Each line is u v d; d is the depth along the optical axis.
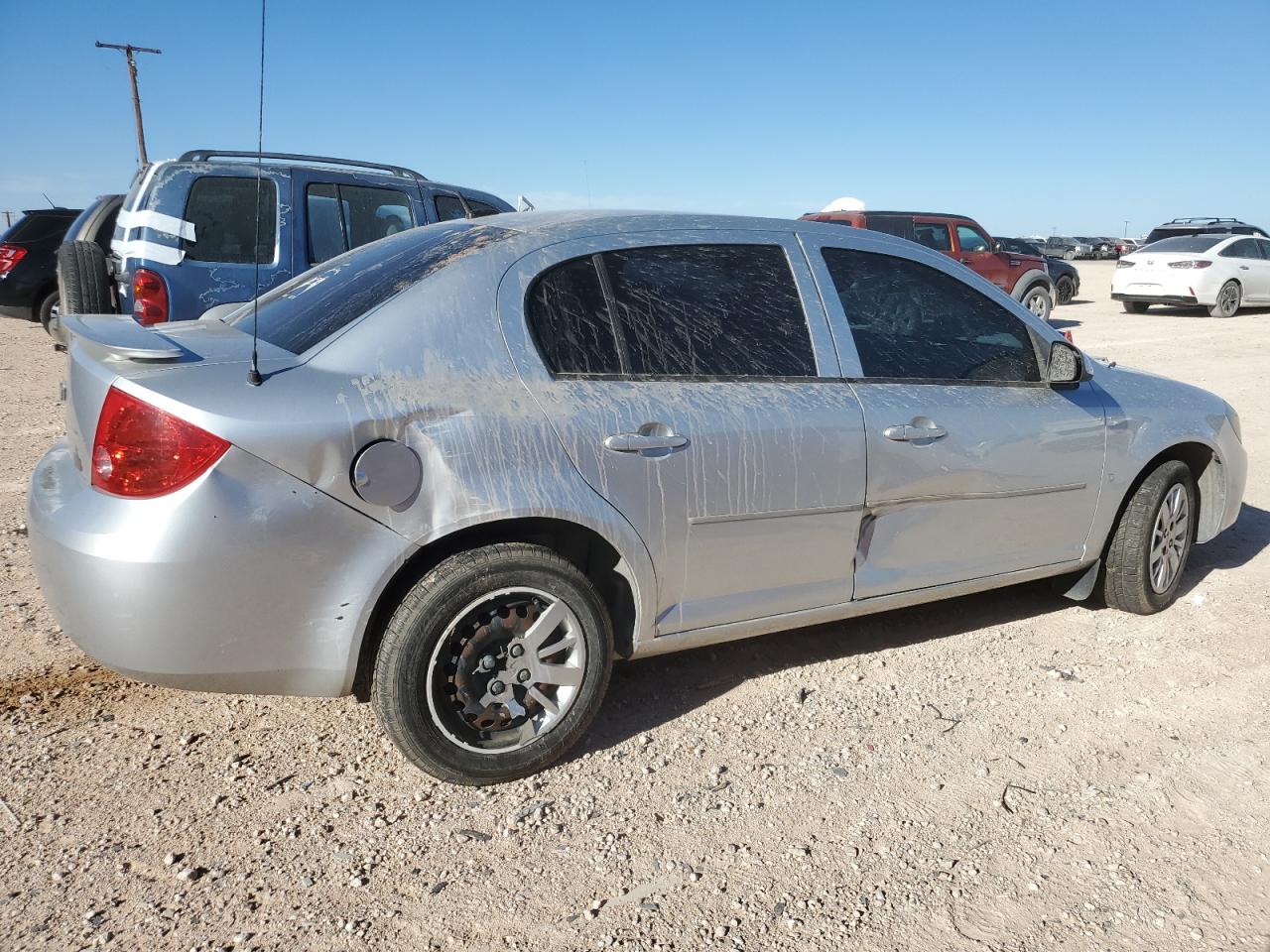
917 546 3.76
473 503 2.87
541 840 2.81
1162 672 3.94
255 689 2.81
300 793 3.00
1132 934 2.50
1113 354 12.95
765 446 3.31
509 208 9.15
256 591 2.66
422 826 2.86
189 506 2.58
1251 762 3.29
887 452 3.56
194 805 2.92
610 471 3.06
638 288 3.30
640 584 3.17
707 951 2.41
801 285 3.59
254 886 2.59
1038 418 3.96
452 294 3.02
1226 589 4.84
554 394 3.04
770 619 3.49
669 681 3.79
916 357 3.77
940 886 2.66
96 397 2.71
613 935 2.45
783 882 2.66
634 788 3.08
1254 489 6.71
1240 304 18.30
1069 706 3.66
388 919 2.48
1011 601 4.70
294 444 2.66
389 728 2.89
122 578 2.57
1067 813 3.00
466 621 2.94
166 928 2.42
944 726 3.50
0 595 4.36
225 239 7.14
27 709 3.42
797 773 3.19
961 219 15.77
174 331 3.20
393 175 8.05
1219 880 2.71
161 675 2.68
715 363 3.35
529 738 3.07
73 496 2.73
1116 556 4.39
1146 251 18.83
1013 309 4.08
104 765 3.11
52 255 12.86
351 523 2.74
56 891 2.54
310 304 3.25
